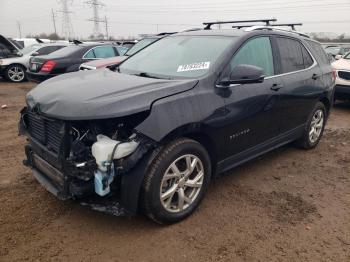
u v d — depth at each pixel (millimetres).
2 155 5285
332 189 4520
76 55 10789
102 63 8742
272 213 3863
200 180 3729
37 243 3217
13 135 6336
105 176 3068
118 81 3686
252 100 4137
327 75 5863
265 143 4676
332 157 5652
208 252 3195
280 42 4930
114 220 3598
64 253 3105
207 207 3918
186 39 4598
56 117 3111
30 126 3773
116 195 3426
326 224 3715
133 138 3125
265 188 4449
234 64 4031
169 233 3434
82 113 3025
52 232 3377
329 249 3324
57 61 10484
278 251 3258
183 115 3369
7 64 13766
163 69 4180
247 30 4547
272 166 5172
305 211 3941
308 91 5266
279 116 4766
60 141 3143
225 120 3791
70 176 3160
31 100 3615
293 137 5363
